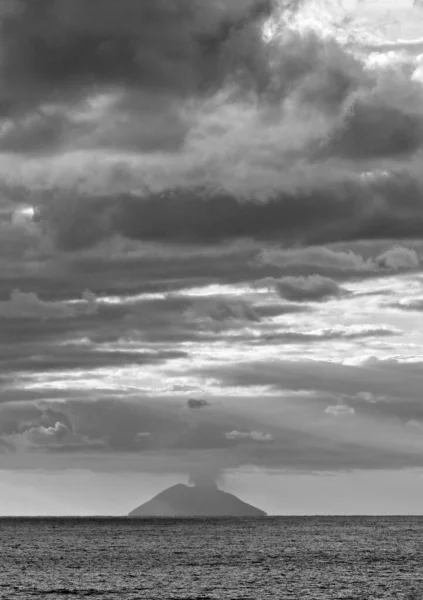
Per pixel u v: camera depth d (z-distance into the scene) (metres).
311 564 150.38
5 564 152.00
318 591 114.56
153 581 125.31
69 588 117.75
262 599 107.50
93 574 134.88
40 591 115.00
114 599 107.50
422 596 110.25
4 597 109.31
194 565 149.12
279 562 154.75
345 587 118.31
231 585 120.50
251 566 147.12
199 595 110.81
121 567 146.12
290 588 117.31
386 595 111.06
